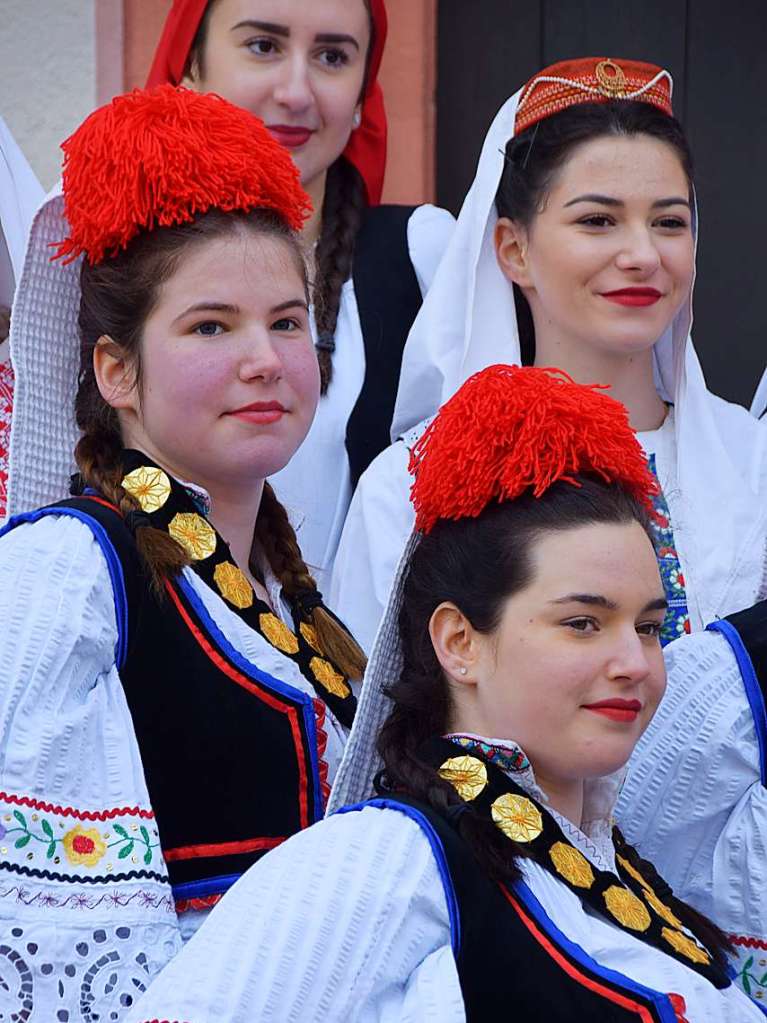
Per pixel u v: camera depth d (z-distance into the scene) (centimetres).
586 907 741
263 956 667
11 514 866
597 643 738
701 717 900
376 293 1292
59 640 764
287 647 855
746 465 1177
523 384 772
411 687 769
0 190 1239
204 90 1319
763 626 917
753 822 886
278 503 938
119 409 866
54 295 887
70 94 1527
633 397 1155
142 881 749
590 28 1656
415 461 801
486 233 1177
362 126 1362
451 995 666
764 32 1655
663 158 1131
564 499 755
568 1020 683
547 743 739
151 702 789
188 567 820
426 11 1566
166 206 838
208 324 839
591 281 1121
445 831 703
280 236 860
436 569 768
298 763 816
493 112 1652
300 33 1287
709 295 1664
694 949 764
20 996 725
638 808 905
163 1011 659
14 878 735
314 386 869
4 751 748
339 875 683
